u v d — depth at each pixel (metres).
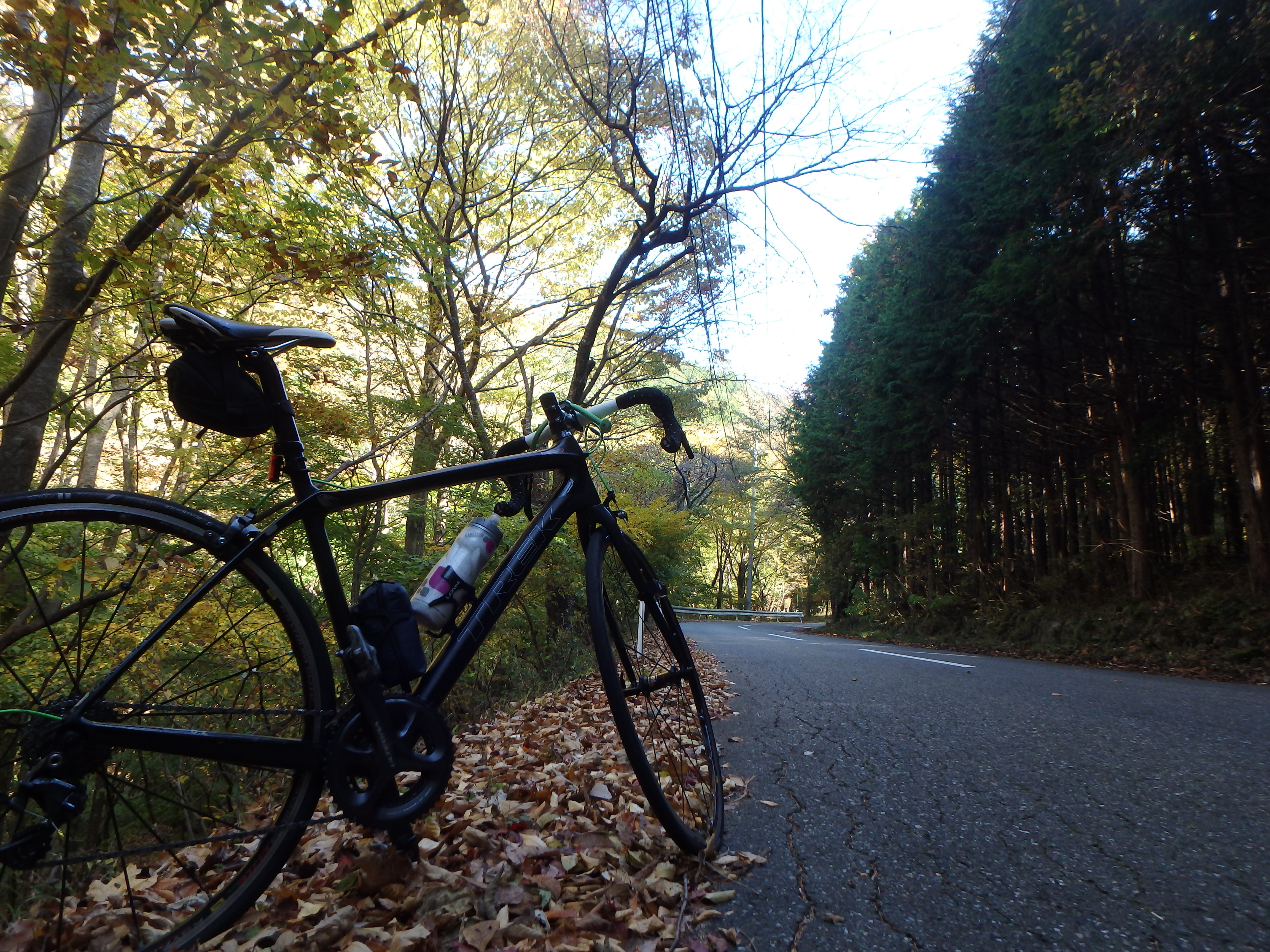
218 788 2.05
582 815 2.46
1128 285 12.05
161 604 1.69
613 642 2.22
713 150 7.11
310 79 3.70
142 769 1.59
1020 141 11.46
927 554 21.34
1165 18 8.31
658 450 13.31
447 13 3.85
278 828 1.59
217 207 4.71
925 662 9.58
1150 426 13.36
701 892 1.90
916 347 15.55
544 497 4.25
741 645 13.94
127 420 9.04
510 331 11.62
